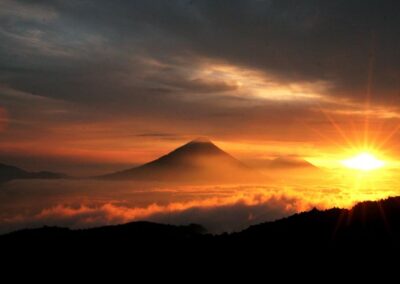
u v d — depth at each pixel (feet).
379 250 102.53
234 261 113.39
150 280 111.45
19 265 128.98
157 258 126.52
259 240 123.95
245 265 109.40
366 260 98.58
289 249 112.88
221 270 109.81
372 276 91.15
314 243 112.98
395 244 104.42
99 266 125.08
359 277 91.76
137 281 111.86
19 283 116.78
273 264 106.42
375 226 117.08
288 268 102.63
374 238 109.70
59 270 124.16
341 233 116.16
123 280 113.50
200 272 111.14
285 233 124.47
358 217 125.39
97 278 116.67
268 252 114.01
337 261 101.04
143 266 121.60
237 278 103.30
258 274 102.78
